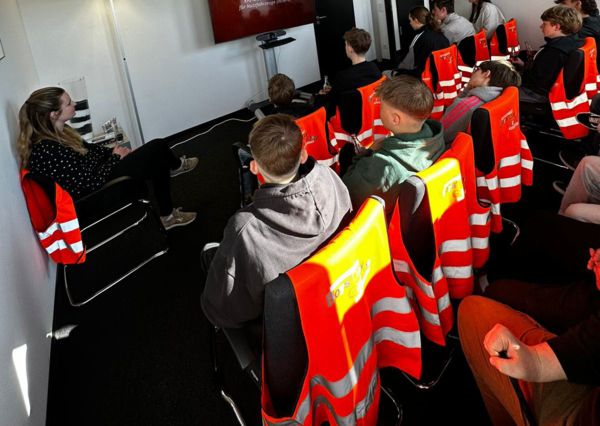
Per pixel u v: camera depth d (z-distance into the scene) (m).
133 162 2.94
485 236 1.85
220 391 1.87
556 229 1.70
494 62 2.34
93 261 2.93
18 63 3.30
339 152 2.59
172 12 4.90
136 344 2.20
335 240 1.11
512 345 1.01
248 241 1.30
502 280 1.55
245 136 4.90
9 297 1.74
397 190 1.66
